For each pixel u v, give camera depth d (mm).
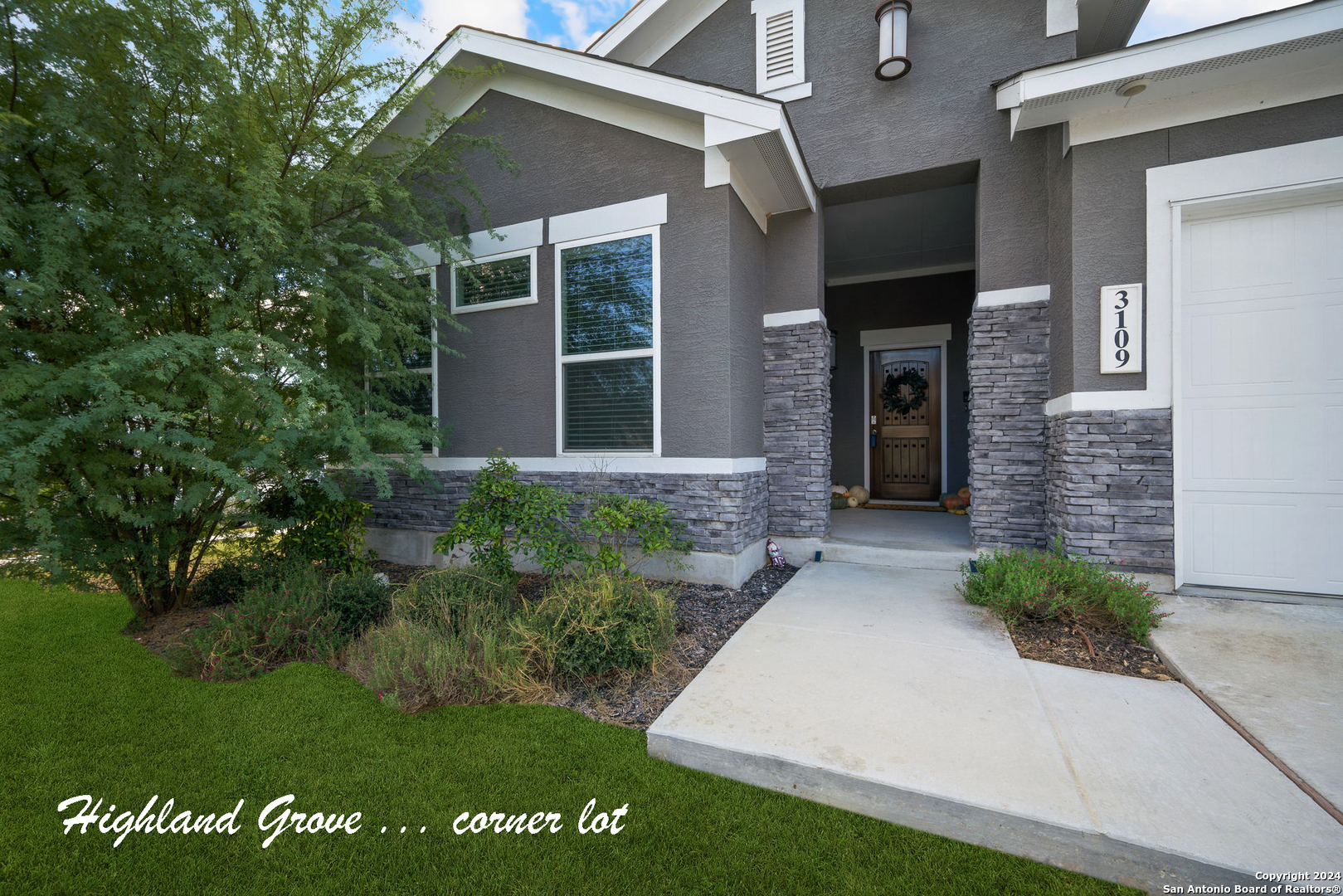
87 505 3652
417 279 5613
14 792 2217
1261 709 2455
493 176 5750
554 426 5422
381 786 2223
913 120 5312
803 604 4090
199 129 3861
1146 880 1695
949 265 8336
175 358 3377
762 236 5594
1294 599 3828
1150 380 4027
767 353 5648
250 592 3811
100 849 1920
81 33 3334
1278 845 1682
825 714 2516
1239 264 4000
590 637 3027
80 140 3324
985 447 5004
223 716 2768
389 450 5250
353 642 3510
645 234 5035
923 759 2148
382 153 6109
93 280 3357
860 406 9016
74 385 3086
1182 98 3939
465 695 2873
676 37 6367
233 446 4094
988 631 3521
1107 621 3420
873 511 7887
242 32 3990
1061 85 3855
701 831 1957
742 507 4906
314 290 4262
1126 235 4094
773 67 5828
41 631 4117
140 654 3633
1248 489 3980
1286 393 3902
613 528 4137
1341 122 3631
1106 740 2270
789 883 1723
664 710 2691
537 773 2281
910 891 1688
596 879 1748
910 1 5219
